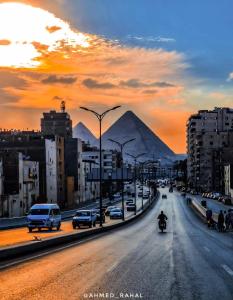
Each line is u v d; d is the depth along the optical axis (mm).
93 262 19156
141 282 14109
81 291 12578
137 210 108312
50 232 44969
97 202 148000
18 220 65438
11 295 11961
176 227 53781
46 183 106312
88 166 160750
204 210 76000
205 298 11805
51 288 12992
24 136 122375
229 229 48094
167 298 11734
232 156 174625
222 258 21156
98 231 43750
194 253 23516
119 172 107750
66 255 22016
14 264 18375
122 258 20812
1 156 85938
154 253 23344
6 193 85438
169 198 163875
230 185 156750
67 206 125625
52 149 113250
